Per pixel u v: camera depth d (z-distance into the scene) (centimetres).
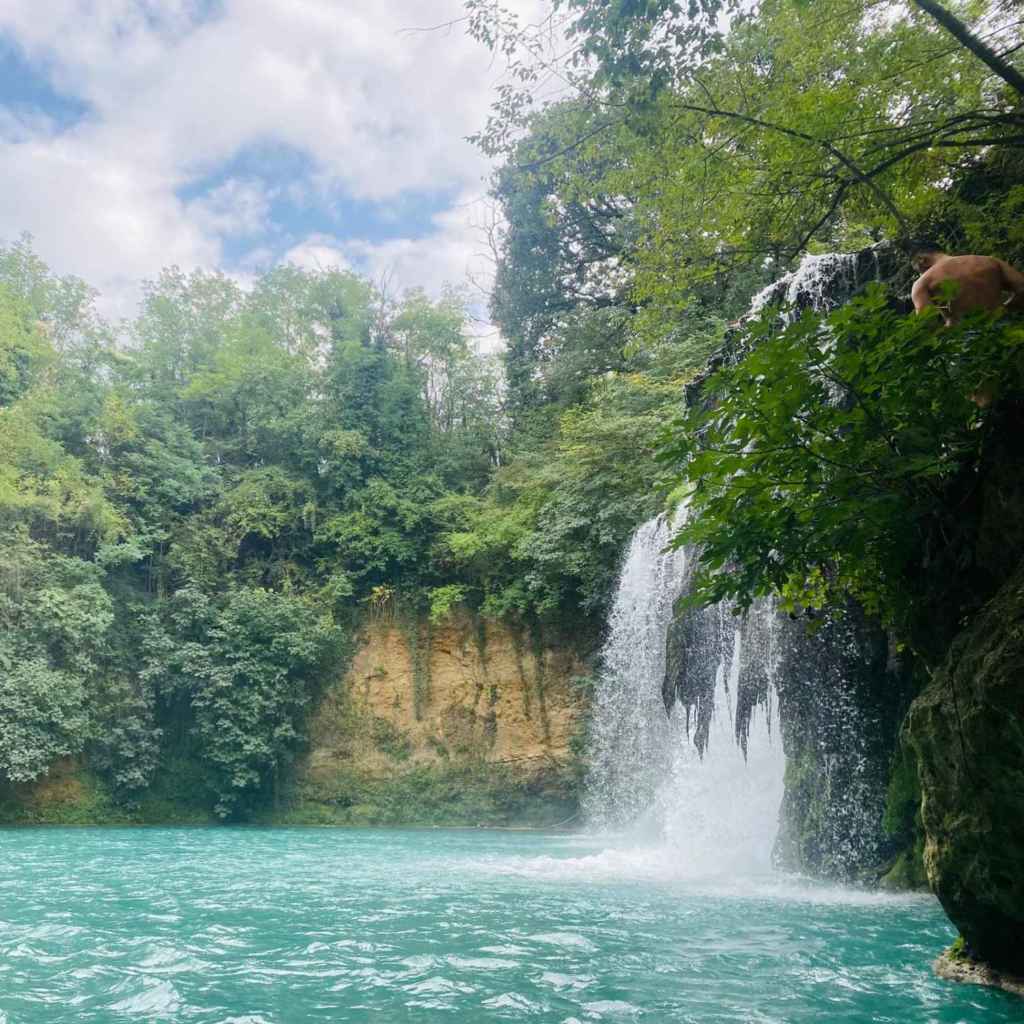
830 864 1209
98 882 1151
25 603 2381
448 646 2836
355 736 2722
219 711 2597
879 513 541
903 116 880
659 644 1881
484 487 3167
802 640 1301
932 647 590
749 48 881
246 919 833
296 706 2706
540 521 2555
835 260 1275
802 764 1307
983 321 473
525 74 836
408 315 3403
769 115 855
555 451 2733
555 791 2589
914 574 609
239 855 1584
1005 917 521
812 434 511
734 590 572
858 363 488
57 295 3222
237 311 3647
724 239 1012
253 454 3300
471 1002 510
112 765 2516
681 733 1748
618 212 2897
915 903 973
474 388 3431
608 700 2367
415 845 1847
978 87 855
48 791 2436
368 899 979
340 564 2959
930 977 580
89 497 2666
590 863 1425
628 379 2477
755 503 530
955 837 521
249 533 3123
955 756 509
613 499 2323
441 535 2898
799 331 481
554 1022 467
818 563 605
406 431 3231
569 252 3219
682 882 1159
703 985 556
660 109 855
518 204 3028
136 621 2698
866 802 1196
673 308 1112
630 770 2130
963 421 543
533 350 3312
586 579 2445
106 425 2905
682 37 785
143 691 2588
